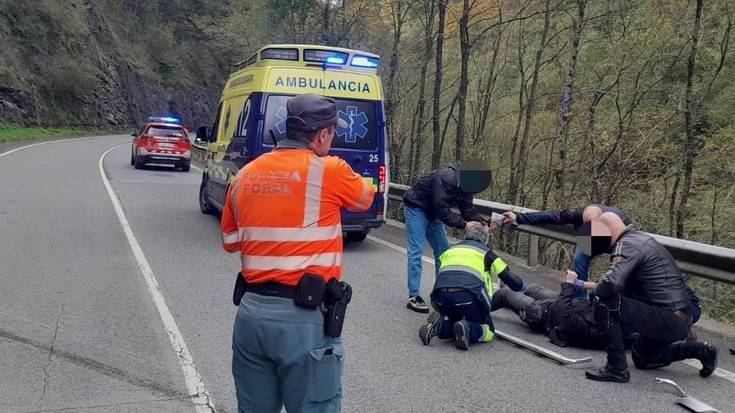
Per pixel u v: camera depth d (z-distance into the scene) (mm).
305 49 8898
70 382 4426
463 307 5301
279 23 26672
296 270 2666
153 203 13273
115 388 4355
